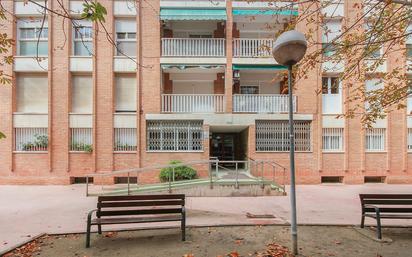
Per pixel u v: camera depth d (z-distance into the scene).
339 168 15.77
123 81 16.31
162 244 5.46
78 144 15.75
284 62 5.37
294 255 4.91
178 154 15.66
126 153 15.66
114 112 15.85
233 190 11.37
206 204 9.65
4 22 15.45
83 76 16.19
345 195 11.77
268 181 11.75
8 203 10.20
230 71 15.78
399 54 14.84
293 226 5.04
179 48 16.27
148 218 5.81
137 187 12.77
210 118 15.66
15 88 15.89
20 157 15.52
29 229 6.77
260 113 15.69
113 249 5.22
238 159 18.88
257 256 4.84
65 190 13.33
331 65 15.25
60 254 5.02
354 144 15.82
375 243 5.53
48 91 15.62
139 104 15.75
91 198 11.16
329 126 15.92
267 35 17.25
